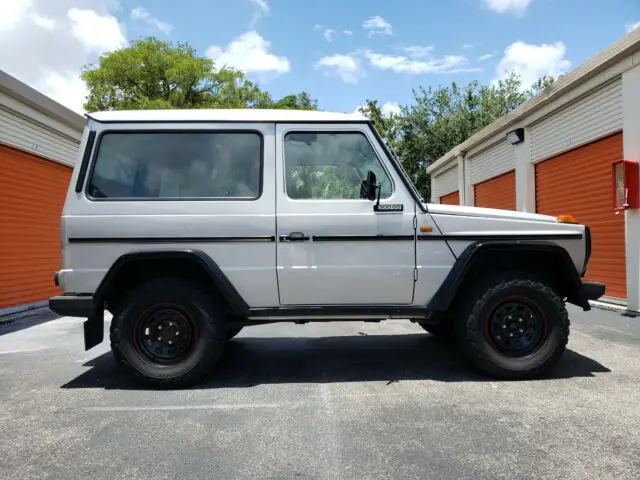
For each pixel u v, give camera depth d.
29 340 6.07
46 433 3.06
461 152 14.09
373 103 24.45
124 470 2.55
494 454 2.66
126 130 4.05
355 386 3.96
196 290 3.91
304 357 4.97
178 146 4.08
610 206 7.74
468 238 4.03
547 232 4.09
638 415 3.19
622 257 7.45
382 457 2.66
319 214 3.98
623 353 4.81
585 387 3.79
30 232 8.86
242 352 5.21
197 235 3.92
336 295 4.00
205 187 4.03
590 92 8.04
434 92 22.02
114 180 4.00
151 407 3.52
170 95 24.08
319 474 2.48
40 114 8.89
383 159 4.07
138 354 3.92
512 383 3.93
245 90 25.30
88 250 3.88
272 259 3.95
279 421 3.21
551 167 9.48
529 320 4.04
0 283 8.01
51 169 9.56
